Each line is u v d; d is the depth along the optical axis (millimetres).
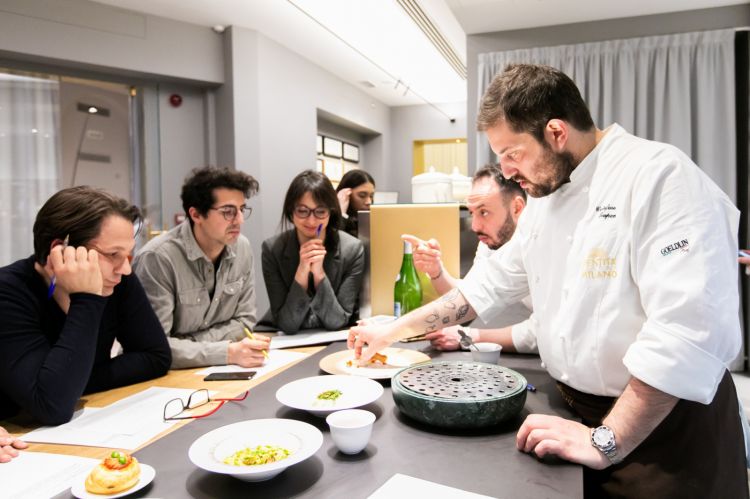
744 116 4000
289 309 1925
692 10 4023
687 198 881
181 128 4488
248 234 4594
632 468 944
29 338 1132
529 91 994
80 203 1165
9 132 3697
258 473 697
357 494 704
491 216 1721
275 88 4840
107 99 4137
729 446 986
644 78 4062
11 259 3721
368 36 4758
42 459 875
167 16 4156
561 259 1094
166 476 769
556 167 1035
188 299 1781
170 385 1308
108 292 1222
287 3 4016
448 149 7863
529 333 1479
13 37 3467
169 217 4441
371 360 1313
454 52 5285
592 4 3922
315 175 2076
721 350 837
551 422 859
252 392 1167
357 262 2121
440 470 774
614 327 972
